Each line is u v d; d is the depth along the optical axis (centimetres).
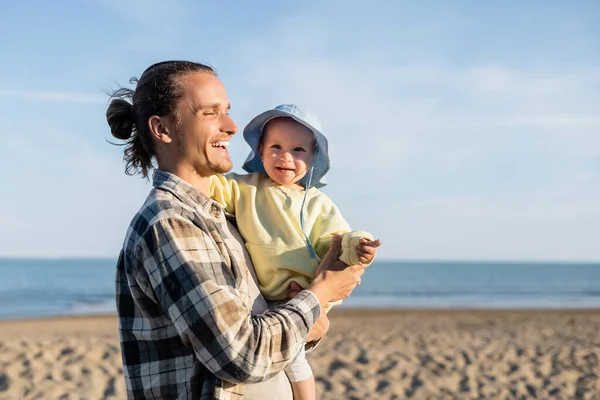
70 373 720
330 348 915
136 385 200
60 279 5325
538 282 5800
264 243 234
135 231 197
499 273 8600
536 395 686
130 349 201
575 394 694
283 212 243
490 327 1421
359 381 714
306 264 231
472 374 766
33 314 2028
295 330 196
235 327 182
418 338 1092
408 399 657
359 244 217
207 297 182
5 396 633
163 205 197
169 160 213
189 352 195
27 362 768
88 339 1034
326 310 233
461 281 5628
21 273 6681
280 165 255
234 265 204
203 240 195
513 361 846
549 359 862
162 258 188
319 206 256
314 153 263
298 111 257
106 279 5362
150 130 213
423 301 3005
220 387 188
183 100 209
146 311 195
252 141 268
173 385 195
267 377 189
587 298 3447
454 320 1661
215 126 211
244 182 254
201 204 211
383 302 2884
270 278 233
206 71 218
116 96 228
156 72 213
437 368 793
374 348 932
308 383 233
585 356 891
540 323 1568
